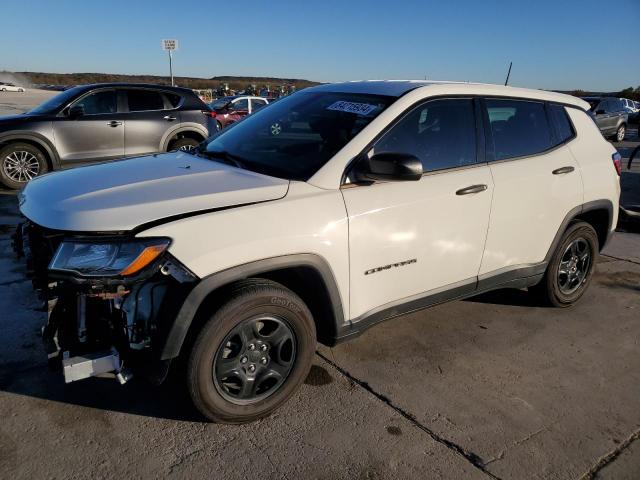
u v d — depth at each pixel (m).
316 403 2.95
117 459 2.44
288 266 2.62
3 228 5.99
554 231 3.96
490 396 3.11
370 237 2.89
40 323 3.66
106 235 2.34
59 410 2.76
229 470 2.42
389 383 3.19
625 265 5.67
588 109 4.38
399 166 2.71
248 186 2.68
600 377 3.40
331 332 2.95
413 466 2.51
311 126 3.22
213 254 2.41
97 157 8.37
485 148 3.51
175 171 2.96
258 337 2.66
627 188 10.31
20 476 2.31
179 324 2.39
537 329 4.01
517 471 2.52
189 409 2.83
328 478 2.41
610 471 2.56
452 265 3.36
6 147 7.79
